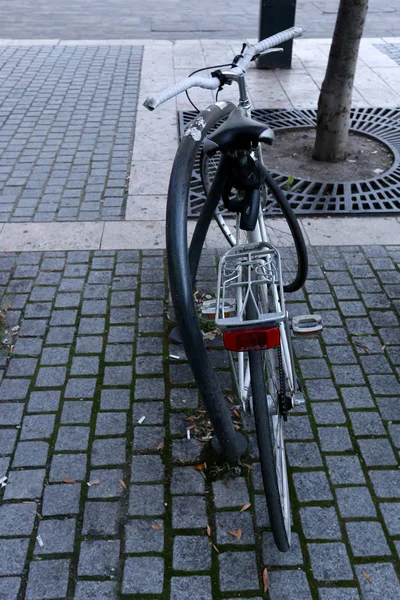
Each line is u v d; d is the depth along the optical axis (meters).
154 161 5.60
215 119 2.41
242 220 2.23
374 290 3.88
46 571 2.36
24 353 3.39
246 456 2.81
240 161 2.24
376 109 6.81
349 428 2.94
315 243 4.36
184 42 9.59
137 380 3.21
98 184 5.18
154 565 2.38
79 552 2.42
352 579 2.32
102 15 11.76
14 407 3.05
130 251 4.27
